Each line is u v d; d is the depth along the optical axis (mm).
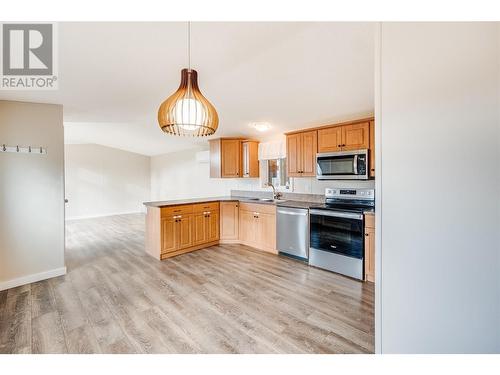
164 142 6621
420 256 944
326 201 3828
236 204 4422
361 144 3174
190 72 1631
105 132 5797
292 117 3629
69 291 2609
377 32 1047
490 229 798
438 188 895
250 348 1723
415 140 946
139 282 2834
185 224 3898
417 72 937
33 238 2885
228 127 4203
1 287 2652
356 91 2688
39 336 1852
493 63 787
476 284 826
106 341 1794
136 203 8961
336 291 2607
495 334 796
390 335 1030
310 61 2084
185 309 2240
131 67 2115
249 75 2350
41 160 2949
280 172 4605
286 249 3678
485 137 802
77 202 7641
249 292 2578
